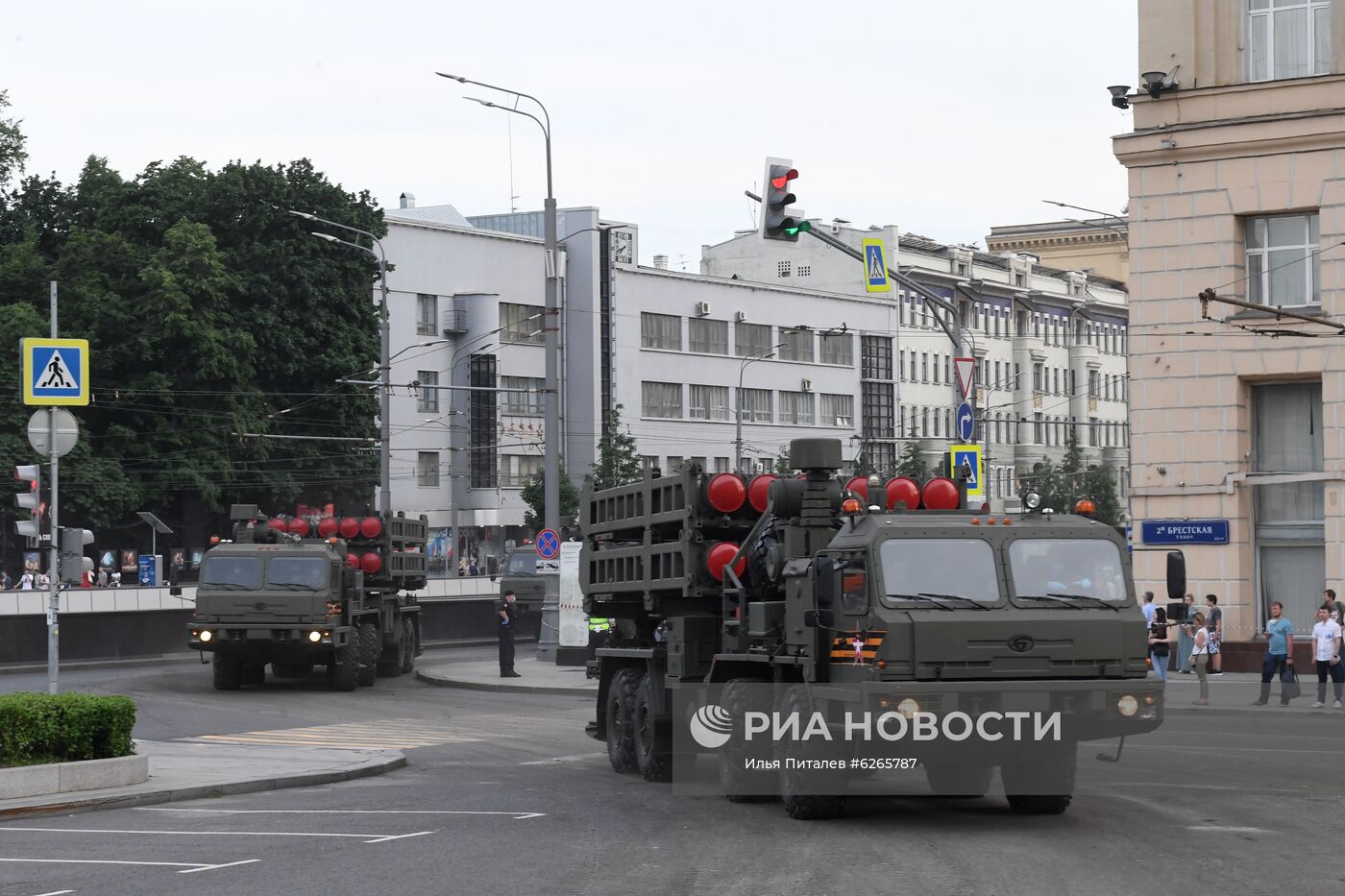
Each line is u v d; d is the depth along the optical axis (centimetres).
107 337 6925
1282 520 3591
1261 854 1302
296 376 7356
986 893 1136
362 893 1158
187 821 1561
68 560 2320
